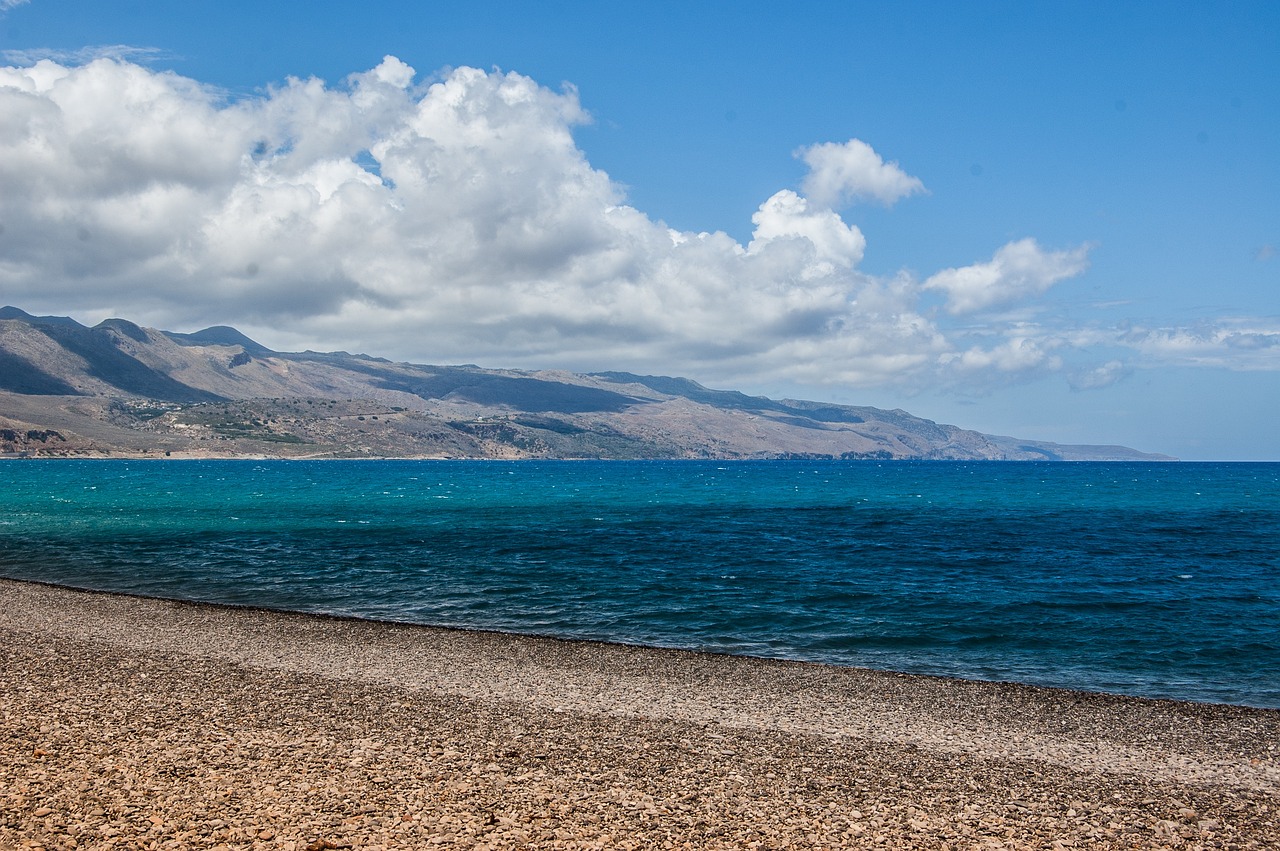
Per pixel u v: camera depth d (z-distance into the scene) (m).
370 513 82.44
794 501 109.94
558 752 15.08
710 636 28.73
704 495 125.88
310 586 38.19
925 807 13.12
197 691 18.44
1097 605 34.44
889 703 19.73
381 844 10.86
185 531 62.78
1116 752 16.44
